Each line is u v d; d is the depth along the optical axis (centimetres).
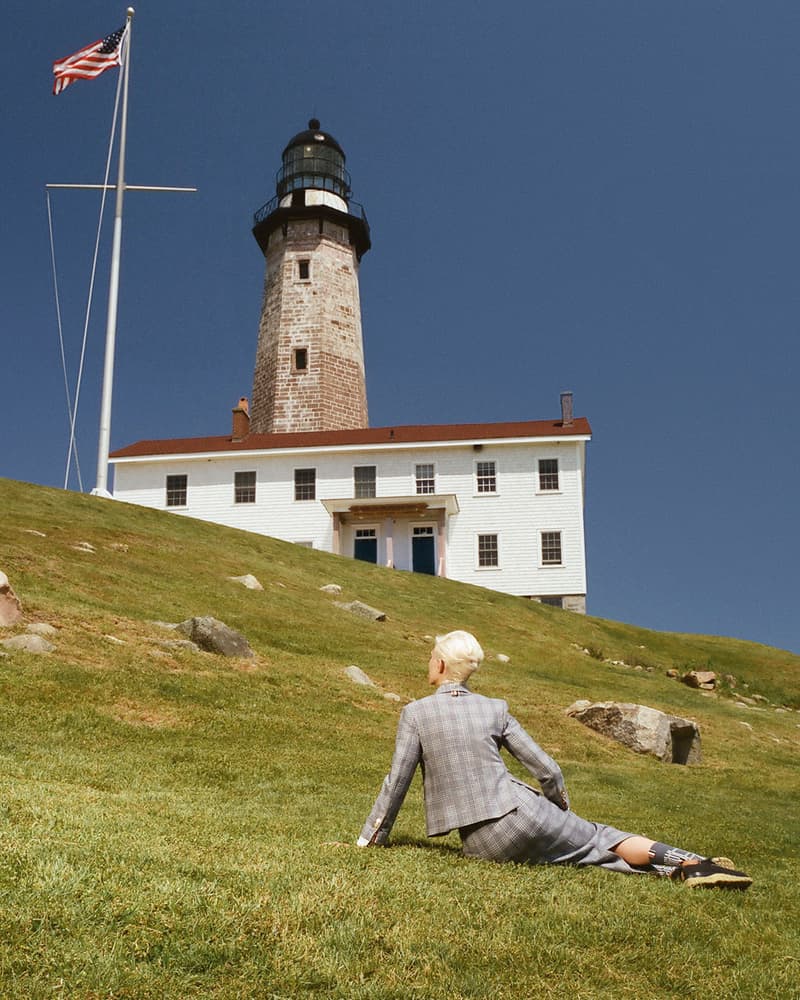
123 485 4459
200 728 1167
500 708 530
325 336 5175
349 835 608
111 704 1180
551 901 441
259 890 400
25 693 1122
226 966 320
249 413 5303
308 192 5450
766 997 347
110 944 323
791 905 505
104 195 3394
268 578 2534
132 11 3466
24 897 349
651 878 514
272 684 1481
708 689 2875
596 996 332
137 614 1689
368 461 4388
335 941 353
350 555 4331
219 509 4397
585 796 1133
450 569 4241
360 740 1259
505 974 344
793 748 1991
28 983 285
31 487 2845
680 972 368
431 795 517
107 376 3152
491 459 4344
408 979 328
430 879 461
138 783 800
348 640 2016
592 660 2742
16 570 1739
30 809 519
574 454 4300
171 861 434
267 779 942
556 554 4212
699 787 1377
